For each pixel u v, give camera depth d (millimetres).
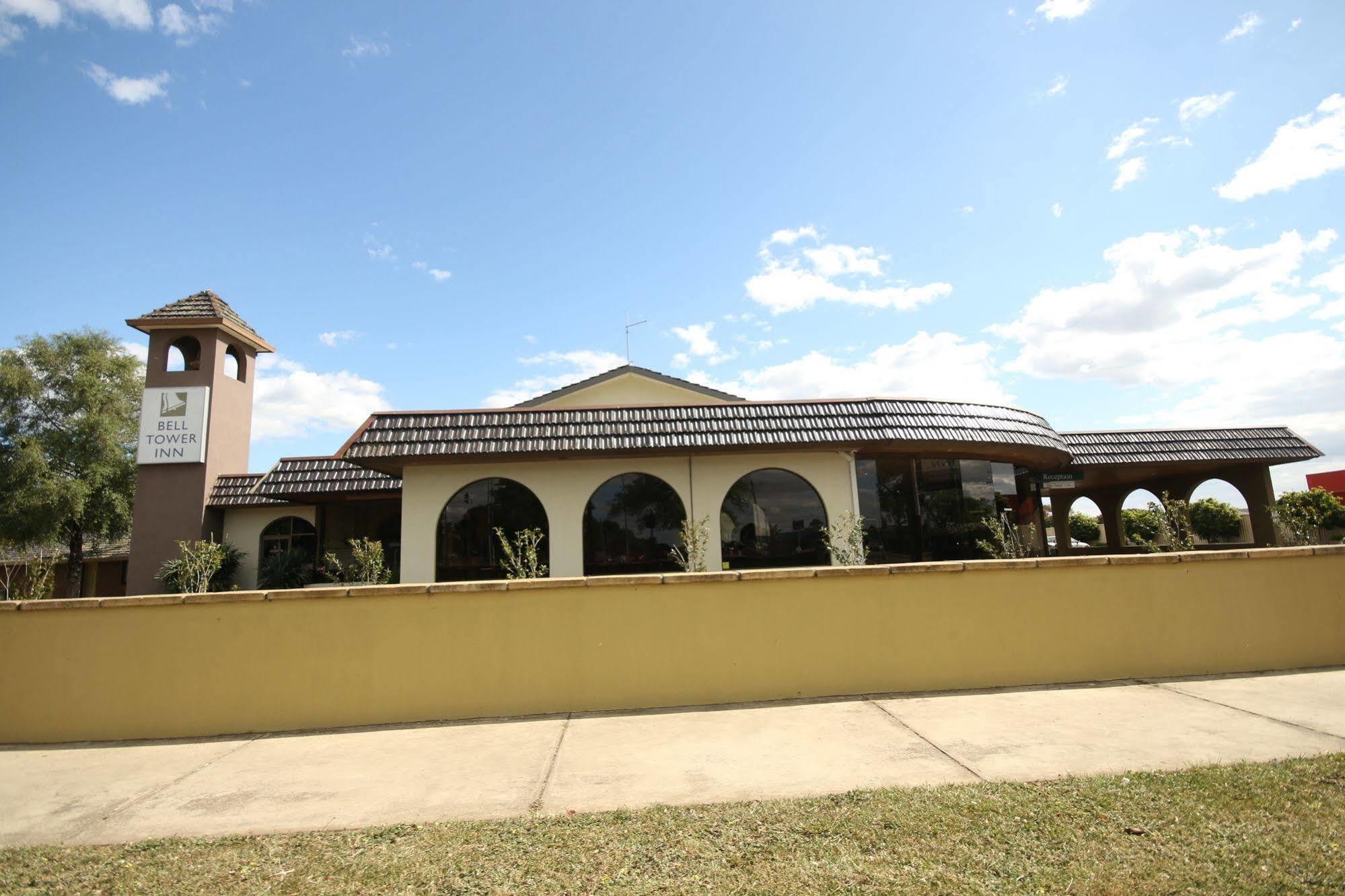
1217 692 6562
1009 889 3232
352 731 6297
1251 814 3875
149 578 16281
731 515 12312
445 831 4059
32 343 28812
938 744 5340
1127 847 3574
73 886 3533
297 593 6574
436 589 6641
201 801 4715
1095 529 36281
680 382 17047
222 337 17797
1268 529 18375
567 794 4594
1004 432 12344
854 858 3562
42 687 6387
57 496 26047
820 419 12078
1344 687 6594
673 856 3652
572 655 6676
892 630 6977
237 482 17328
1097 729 5578
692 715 6363
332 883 3490
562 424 11922
